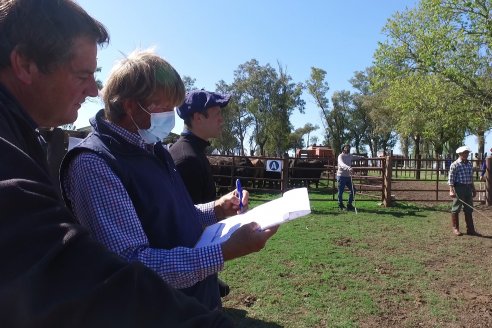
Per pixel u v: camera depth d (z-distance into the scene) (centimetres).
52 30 86
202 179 254
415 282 509
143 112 147
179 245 148
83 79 95
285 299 447
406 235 785
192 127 262
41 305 55
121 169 135
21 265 56
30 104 93
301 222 911
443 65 1898
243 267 559
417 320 400
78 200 127
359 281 508
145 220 140
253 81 5884
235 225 147
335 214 1037
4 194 57
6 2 83
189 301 75
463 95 1948
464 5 1744
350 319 399
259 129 6050
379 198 1370
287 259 599
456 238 767
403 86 2042
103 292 61
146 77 142
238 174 1503
